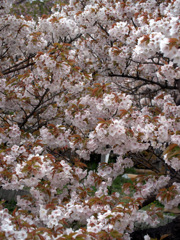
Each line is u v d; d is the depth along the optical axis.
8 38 4.12
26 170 2.37
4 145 3.91
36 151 3.01
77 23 4.15
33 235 1.95
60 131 3.14
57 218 2.33
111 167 3.21
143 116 2.91
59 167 2.72
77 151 3.35
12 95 3.85
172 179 3.26
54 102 4.45
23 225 2.06
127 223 2.43
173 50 1.76
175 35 1.91
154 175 3.08
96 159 8.78
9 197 5.55
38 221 2.65
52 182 2.82
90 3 4.52
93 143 3.02
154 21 2.35
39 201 2.86
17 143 3.61
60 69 3.21
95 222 2.38
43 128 3.37
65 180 2.97
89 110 3.33
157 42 2.20
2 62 5.04
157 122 2.88
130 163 3.21
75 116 3.18
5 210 2.40
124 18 4.18
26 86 3.81
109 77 4.79
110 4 4.50
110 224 2.30
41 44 3.92
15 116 4.62
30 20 4.36
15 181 2.55
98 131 2.57
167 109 3.38
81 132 3.81
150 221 3.12
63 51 3.28
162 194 2.79
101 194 3.02
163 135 2.68
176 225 3.32
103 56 4.58
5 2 4.31
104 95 3.05
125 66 4.38
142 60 3.89
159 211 3.19
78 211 2.57
